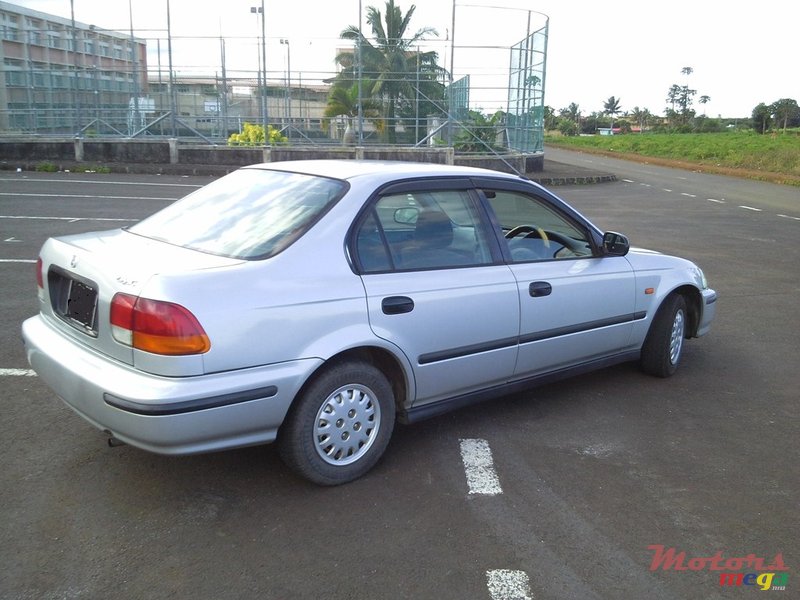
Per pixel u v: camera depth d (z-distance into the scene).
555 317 4.48
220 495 3.56
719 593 2.94
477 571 3.02
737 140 47.97
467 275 4.05
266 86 22.77
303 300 3.38
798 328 7.07
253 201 3.95
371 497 3.59
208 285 3.17
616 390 5.23
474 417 4.65
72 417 4.36
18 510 3.36
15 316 6.29
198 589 2.85
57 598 2.77
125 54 22.97
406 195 3.97
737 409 4.92
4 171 19.97
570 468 3.98
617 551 3.20
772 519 3.52
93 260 3.44
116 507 3.42
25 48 22.97
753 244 12.30
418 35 23.89
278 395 3.30
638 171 31.42
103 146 21.94
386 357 3.82
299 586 2.89
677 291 5.52
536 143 25.34
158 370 3.07
